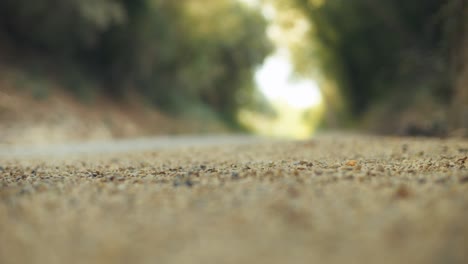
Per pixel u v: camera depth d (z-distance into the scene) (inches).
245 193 123.4
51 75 919.7
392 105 945.5
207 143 565.3
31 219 105.1
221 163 231.9
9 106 701.3
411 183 131.7
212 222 97.5
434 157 232.4
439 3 714.2
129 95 1205.1
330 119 1695.4
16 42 901.2
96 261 79.7
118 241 88.3
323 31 1204.5
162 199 120.1
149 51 1155.3
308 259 76.1
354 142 395.5
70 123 780.6
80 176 187.3
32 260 81.5
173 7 1310.3
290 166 194.5
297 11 1195.9
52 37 897.5
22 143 627.8
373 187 126.5
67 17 854.5
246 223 95.6
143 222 99.5
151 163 251.8
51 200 123.2
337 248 79.9
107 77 1139.9
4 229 98.7
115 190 137.0
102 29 937.5
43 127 703.1
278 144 413.1
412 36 847.1
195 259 78.2
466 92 511.5
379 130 929.5
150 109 1266.0
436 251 75.9
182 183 144.5
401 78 951.0
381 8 887.1
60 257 82.3
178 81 1514.5
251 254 79.2
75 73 984.3
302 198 114.3
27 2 814.5
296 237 86.4
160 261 78.2
